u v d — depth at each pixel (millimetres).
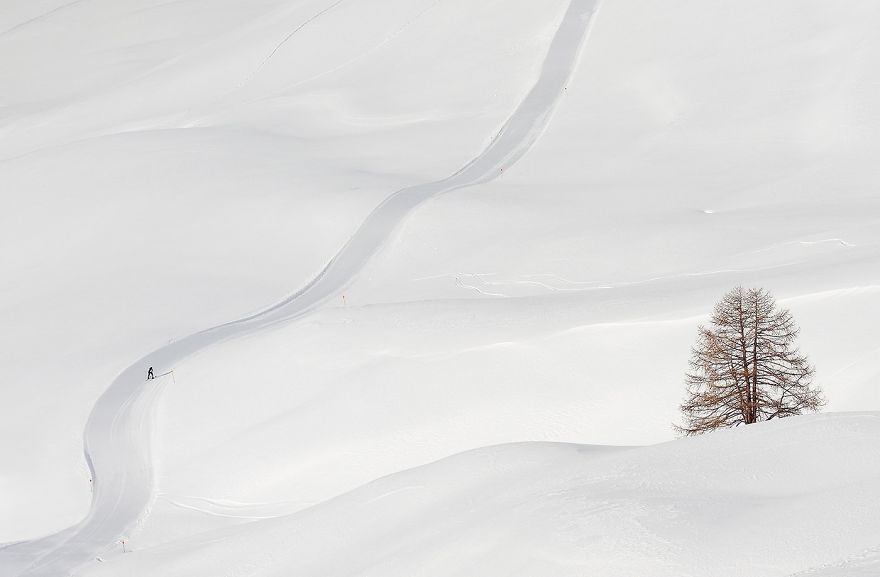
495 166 104812
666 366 46344
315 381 55875
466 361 52062
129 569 34375
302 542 29375
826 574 16828
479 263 78812
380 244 85625
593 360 48469
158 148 112000
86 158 110375
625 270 72062
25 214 100125
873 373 39500
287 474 50062
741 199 86625
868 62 109938
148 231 93938
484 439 47156
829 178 88438
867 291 44875
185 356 67562
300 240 89000
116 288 83312
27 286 87062
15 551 46656
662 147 103438
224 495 50250
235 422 55438
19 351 72938
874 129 97125
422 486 29328
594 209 87062
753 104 108875
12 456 57312
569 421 45969
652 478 23938
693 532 20656
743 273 58312
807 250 65375
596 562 20781
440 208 88875
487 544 23375
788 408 30062
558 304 56969
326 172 102250
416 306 61312
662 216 81312
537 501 24484
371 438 50000
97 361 68625
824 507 20078
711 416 31078
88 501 51719
